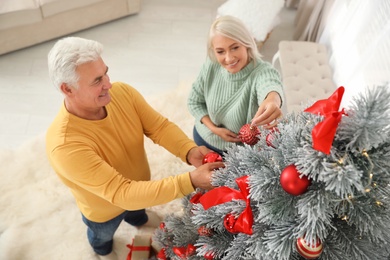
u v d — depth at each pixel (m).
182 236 1.47
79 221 2.21
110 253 2.11
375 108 0.75
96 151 1.31
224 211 1.09
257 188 0.93
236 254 1.09
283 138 0.98
